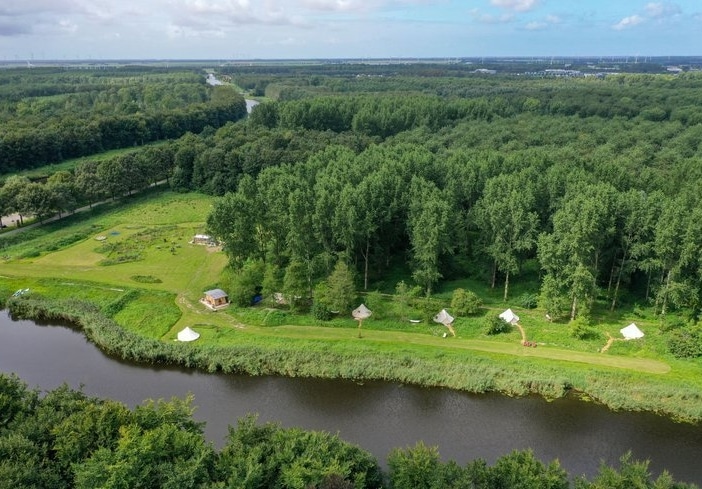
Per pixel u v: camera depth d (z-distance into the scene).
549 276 76.88
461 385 64.50
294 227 82.00
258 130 180.25
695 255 71.31
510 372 65.44
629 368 65.69
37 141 166.88
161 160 158.00
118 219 130.75
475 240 98.69
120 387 66.00
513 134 173.62
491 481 39.69
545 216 92.81
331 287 79.62
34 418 45.19
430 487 39.41
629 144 158.88
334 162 113.69
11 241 113.69
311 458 40.44
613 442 55.25
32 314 85.38
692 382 62.44
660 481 39.09
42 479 39.12
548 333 74.12
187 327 77.25
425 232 79.94
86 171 142.38
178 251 108.88
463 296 79.69
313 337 75.06
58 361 72.25
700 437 55.69
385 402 62.66
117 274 97.25
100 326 78.25
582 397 62.38
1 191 121.00
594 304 82.06
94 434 43.03
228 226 86.50
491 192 88.62
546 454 53.72
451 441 55.75
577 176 94.88
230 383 66.94
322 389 65.44
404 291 78.88
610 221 77.88
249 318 80.62
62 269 99.56
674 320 75.25
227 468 40.22
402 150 132.75
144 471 38.16
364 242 89.62
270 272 83.12
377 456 53.16
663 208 74.94
